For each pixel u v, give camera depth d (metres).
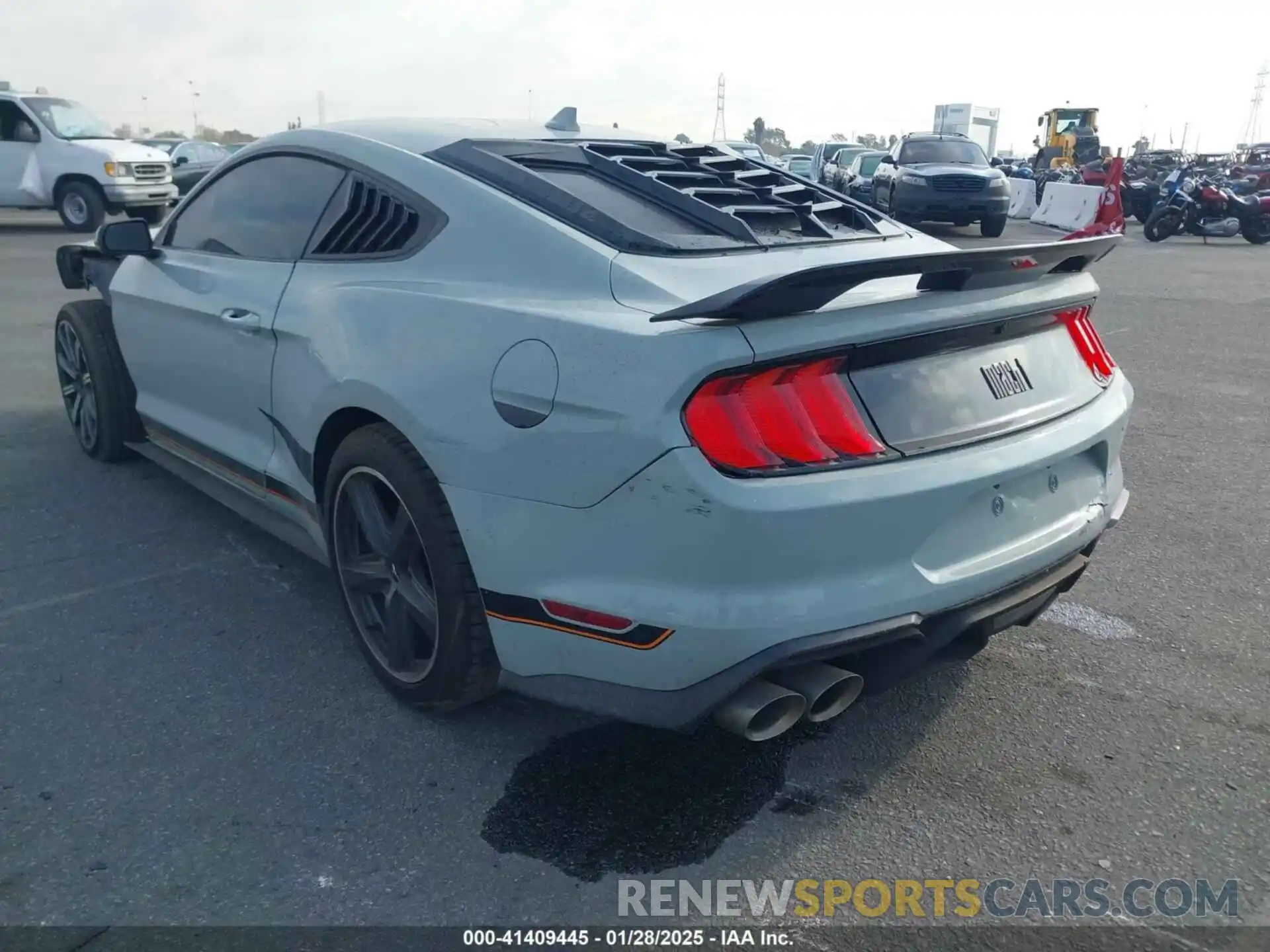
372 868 2.38
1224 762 2.81
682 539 2.23
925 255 2.27
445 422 2.59
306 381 3.11
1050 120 39.81
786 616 2.24
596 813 2.58
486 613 2.65
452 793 2.65
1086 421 2.87
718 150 3.91
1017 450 2.58
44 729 2.91
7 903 2.25
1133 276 13.05
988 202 18.11
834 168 24.52
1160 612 3.71
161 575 3.90
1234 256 15.93
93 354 4.76
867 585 2.32
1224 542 4.35
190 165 23.72
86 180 16.34
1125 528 4.52
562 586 2.44
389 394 2.73
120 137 17.81
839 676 2.34
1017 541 2.64
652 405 2.21
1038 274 2.72
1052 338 2.93
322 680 3.19
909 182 18.38
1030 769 2.77
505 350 2.50
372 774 2.72
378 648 3.09
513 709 3.04
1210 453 5.58
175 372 4.10
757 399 2.24
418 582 2.86
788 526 2.20
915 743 2.88
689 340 2.21
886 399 2.42
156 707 3.03
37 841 2.45
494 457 2.49
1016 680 3.23
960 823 2.56
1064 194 20.56
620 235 2.77
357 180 3.29
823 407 2.31
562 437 2.36
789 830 2.53
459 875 2.36
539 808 2.59
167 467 4.43
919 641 2.44
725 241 2.91
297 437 3.24
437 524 2.68
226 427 3.84
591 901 2.29
